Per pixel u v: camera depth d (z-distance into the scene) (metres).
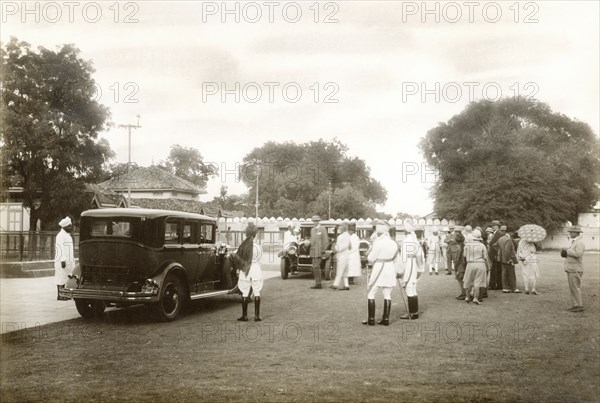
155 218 10.72
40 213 26.28
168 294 10.87
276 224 37.94
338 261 16.78
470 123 24.59
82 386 6.26
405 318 11.01
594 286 17.23
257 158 39.81
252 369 7.02
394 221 24.91
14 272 19.55
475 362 7.40
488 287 16.56
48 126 24.67
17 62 24.50
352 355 7.80
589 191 26.94
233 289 13.13
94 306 11.27
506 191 23.58
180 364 7.29
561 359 7.58
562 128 25.34
